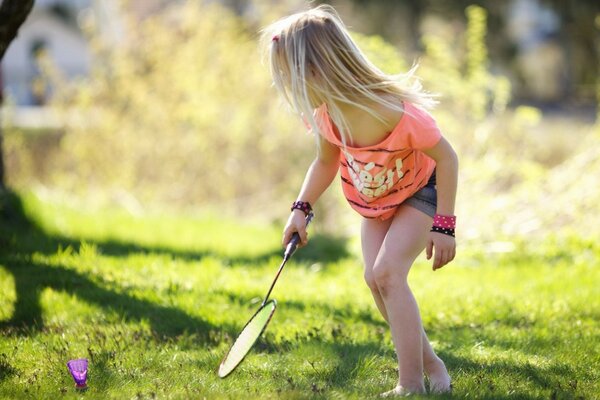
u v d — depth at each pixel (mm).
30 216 13633
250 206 21953
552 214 14375
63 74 24797
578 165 15797
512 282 10891
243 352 5480
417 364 5781
